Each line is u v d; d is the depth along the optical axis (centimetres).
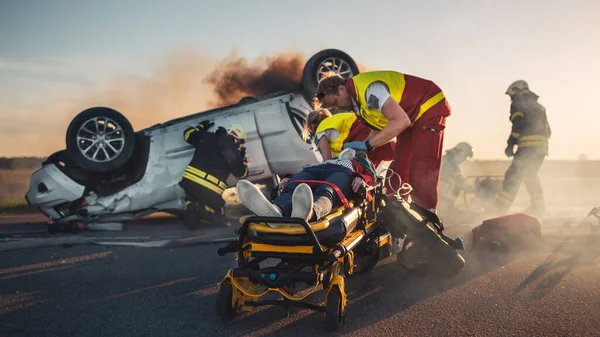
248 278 333
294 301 324
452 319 336
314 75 829
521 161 862
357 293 401
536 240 563
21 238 685
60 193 765
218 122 820
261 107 848
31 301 384
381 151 577
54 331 319
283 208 328
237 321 334
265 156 841
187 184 761
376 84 452
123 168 793
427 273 455
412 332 312
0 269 494
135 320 338
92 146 759
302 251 315
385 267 489
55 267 502
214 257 550
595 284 420
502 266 484
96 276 463
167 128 823
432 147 486
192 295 398
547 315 343
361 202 392
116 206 786
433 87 485
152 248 607
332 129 568
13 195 1332
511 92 878
